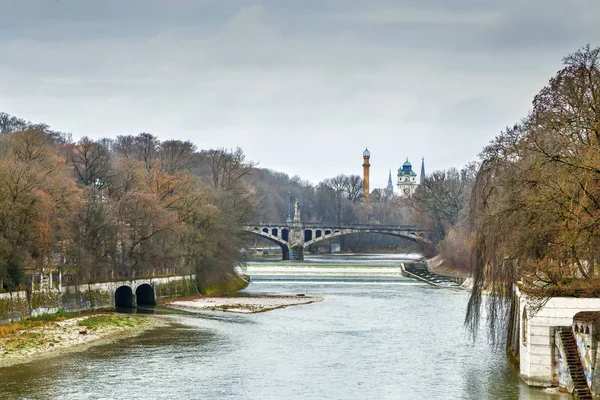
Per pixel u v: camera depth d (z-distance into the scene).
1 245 120.12
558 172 71.69
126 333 119.50
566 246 72.12
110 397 78.56
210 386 83.44
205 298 179.00
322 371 91.19
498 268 86.44
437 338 115.69
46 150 156.62
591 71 75.19
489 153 89.50
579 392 69.88
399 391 80.94
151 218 168.62
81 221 150.50
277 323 134.00
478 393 78.38
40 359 97.81
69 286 141.00
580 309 74.62
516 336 88.38
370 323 133.88
